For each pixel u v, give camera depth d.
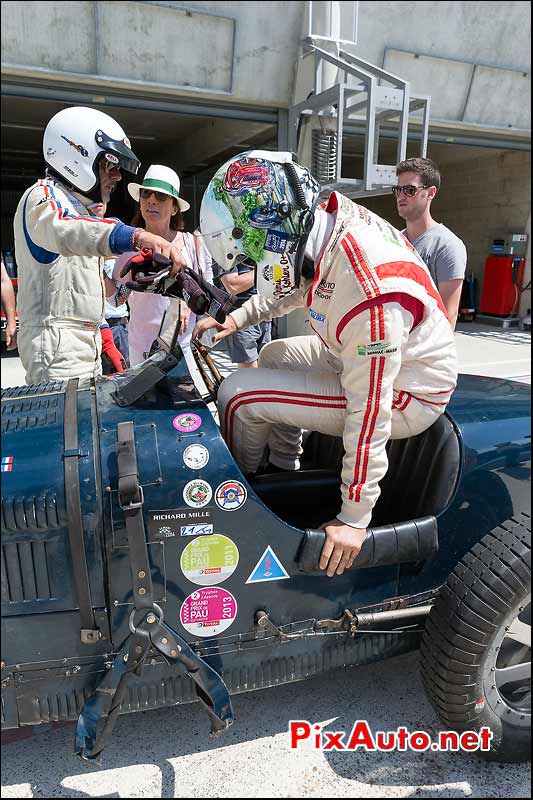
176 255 1.63
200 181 14.12
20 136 11.52
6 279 2.80
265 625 1.59
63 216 1.86
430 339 1.68
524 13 7.06
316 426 1.80
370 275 1.52
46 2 5.19
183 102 6.33
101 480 1.47
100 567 1.46
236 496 1.53
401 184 3.05
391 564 1.70
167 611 1.54
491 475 1.84
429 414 1.74
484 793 1.67
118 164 2.03
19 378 5.40
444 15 6.73
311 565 1.59
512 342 8.51
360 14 6.37
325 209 1.72
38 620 1.47
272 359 2.15
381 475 1.59
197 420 1.60
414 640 1.86
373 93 5.15
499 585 1.59
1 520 1.41
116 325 3.85
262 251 1.60
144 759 1.75
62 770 1.70
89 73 5.72
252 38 5.98
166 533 1.50
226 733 1.84
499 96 7.83
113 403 1.66
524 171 10.55
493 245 10.52
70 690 1.53
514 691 1.86
